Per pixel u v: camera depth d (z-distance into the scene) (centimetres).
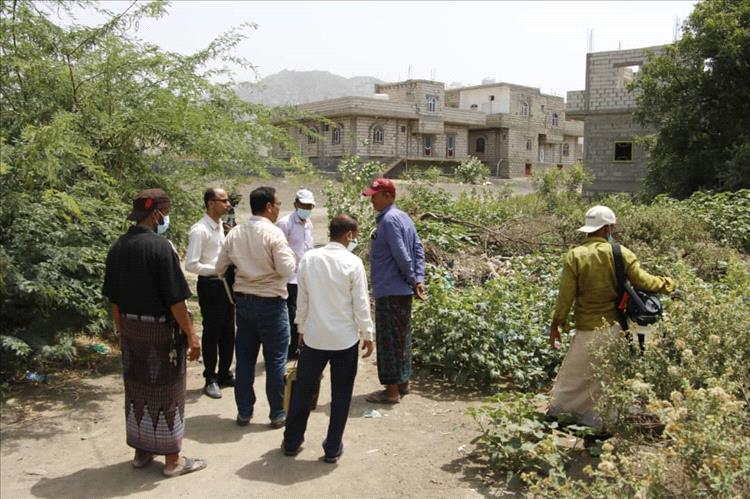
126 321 416
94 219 639
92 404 561
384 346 562
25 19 682
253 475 434
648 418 419
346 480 427
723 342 416
